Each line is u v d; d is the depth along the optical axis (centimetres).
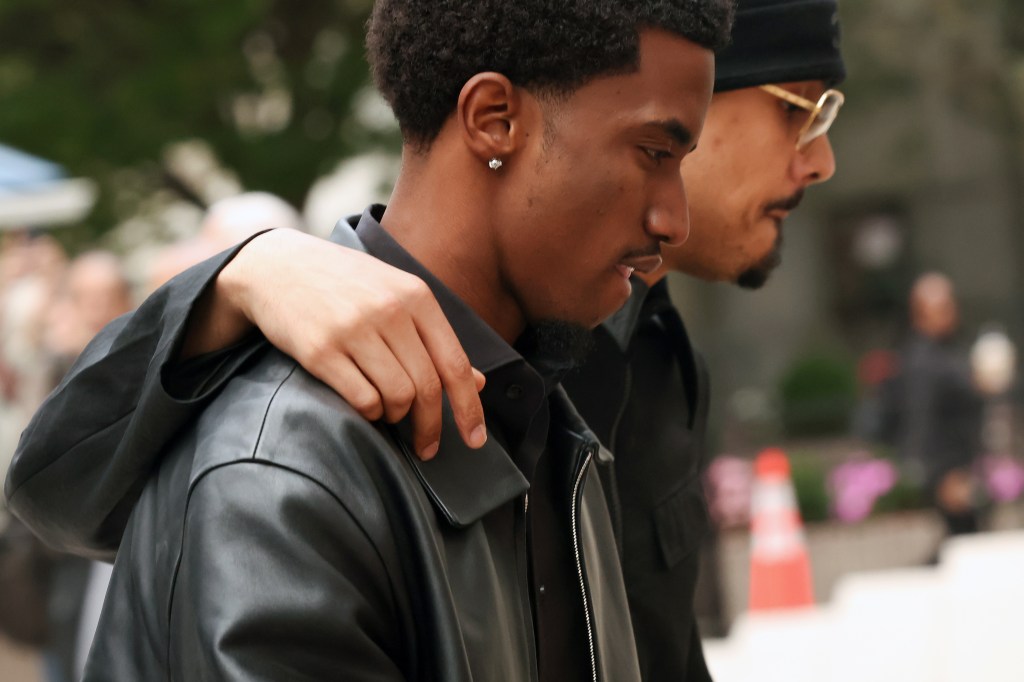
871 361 1641
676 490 241
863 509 1229
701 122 162
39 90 1354
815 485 1268
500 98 158
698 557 246
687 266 247
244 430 146
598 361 226
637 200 159
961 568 600
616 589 193
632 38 155
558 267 161
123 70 1387
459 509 152
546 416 170
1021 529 1144
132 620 151
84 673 153
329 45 1462
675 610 239
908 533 1187
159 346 156
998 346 1224
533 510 177
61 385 167
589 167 157
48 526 174
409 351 149
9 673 576
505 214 160
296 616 136
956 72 1795
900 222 2228
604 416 225
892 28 1772
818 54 239
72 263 1349
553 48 156
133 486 161
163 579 147
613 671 186
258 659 135
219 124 1409
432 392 149
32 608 494
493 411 165
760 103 240
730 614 837
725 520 1123
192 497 145
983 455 1077
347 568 142
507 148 158
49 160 1359
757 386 1952
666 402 244
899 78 1806
